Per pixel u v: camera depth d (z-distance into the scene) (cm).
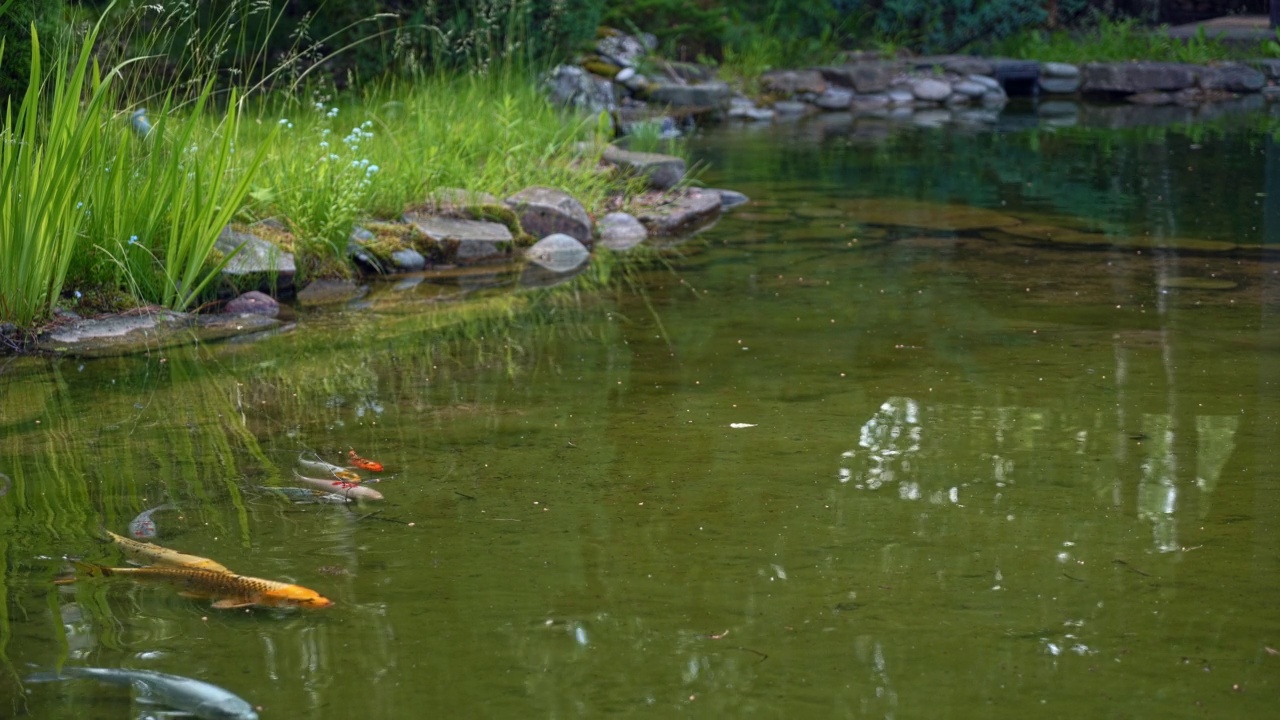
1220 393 488
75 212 581
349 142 802
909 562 336
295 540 352
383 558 340
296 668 281
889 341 574
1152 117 1556
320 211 721
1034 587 321
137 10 682
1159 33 1894
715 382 511
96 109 577
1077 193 1013
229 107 623
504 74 1076
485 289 701
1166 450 423
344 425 458
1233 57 1850
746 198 997
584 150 989
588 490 390
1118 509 372
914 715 261
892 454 422
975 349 558
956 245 809
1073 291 674
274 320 625
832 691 271
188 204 616
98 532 359
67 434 448
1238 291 668
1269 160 1180
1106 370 522
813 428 450
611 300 669
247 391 503
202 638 295
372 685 274
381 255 738
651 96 1534
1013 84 1814
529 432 448
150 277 626
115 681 274
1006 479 397
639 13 1658
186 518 369
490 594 318
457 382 514
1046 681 275
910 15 1867
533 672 280
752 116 1568
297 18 1121
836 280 710
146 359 551
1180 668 280
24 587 322
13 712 262
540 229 827
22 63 654
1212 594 316
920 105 1716
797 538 352
